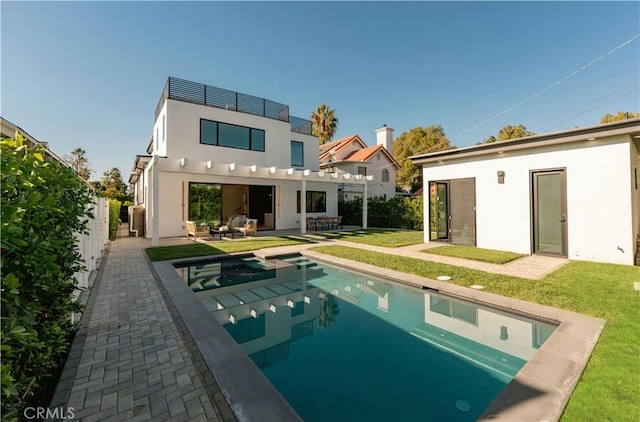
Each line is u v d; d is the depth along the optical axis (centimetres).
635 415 194
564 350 281
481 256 725
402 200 1590
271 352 354
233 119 1357
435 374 301
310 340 385
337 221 1582
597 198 657
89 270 548
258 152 1435
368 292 584
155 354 286
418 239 1088
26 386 177
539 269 600
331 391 275
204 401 217
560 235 712
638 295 427
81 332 334
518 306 408
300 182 1600
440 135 3528
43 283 203
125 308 411
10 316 156
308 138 1744
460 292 473
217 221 1312
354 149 2650
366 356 341
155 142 1503
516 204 784
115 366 264
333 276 692
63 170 271
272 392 225
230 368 257
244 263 808
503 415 199
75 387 232
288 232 1387
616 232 634
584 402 208
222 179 1323
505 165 805
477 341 374
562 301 410
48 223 218
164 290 490
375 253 810
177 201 1209
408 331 407
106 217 1000
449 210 944
